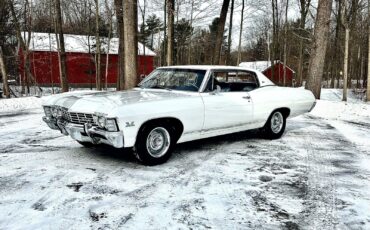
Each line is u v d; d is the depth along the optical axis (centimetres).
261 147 638
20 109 1238
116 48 3772
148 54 4028
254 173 483
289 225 331
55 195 389
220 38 2108
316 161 552
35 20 3152
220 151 600
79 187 414
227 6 2075
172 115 500
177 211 355
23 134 732
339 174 488
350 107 1231
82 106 486
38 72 3431
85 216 339
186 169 493
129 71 1169
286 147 643
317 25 1389
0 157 541
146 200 381
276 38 3647
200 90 559
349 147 652
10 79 3434
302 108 755
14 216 336
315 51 1406
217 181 447
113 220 331
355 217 350
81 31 3778
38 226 317
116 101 476
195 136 555
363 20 3030
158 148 507
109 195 392
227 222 333
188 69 601
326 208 371
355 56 4584
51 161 521
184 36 4231
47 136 711
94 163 512
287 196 402
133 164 510
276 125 710
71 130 500
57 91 2972
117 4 1741
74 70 3622
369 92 1741
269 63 5734
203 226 324
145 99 493
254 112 638
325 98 2278
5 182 428
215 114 564
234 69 625
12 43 2845
